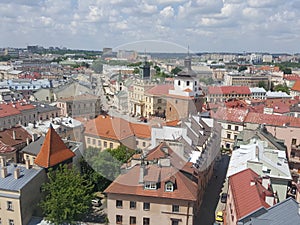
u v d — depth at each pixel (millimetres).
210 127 45875
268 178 35250
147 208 36438
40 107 101438
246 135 58938
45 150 45062
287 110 86562
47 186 40188
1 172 40500
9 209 37938
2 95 113250
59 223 37781
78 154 47812
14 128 62906
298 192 37875
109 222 37656
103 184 45219
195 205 44750
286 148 57938
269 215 26672
